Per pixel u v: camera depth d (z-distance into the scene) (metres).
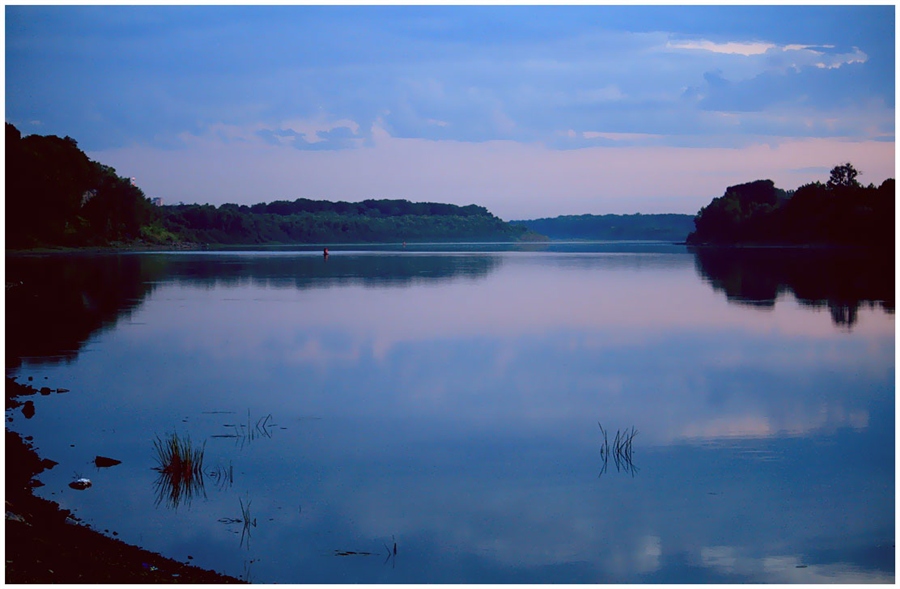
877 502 17.62
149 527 15.90
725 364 33.53
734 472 19.58
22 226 163.00
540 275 92.94
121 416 24.11
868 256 142.00
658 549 15.41
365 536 15.80
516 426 23.59
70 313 50.00
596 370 32.09
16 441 21.00
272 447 21.23
